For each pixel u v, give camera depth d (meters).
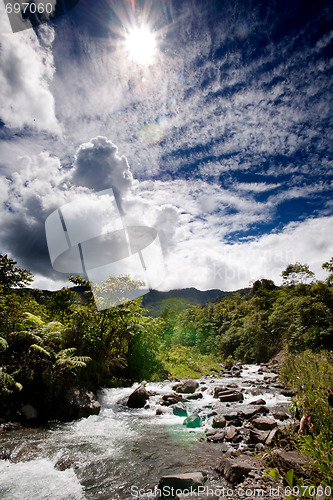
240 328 37.94
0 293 6.82
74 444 4.56
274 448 4.21
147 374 11.64
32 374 5.95
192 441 4.91
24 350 6.33
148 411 6.97
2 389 5.28
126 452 4.36
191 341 35.31
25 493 3.08
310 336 20.34
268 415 6.40
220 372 15.97
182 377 12.66
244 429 5.45
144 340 11.97
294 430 4.58
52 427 5.30
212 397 8.73
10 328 6.61
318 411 4.03
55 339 7.54
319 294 23.17
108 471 3.71
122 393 8.48
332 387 4.82
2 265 6.95
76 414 5.99
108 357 9.88
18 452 4.04
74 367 6.73
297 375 8.38
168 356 15.92
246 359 32.88
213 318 50.41
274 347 28.73
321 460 2.54
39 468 3.65
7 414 5.26
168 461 4.07
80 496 3.10
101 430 5.36
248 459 4.04
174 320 34.66
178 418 6.42
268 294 44.88
